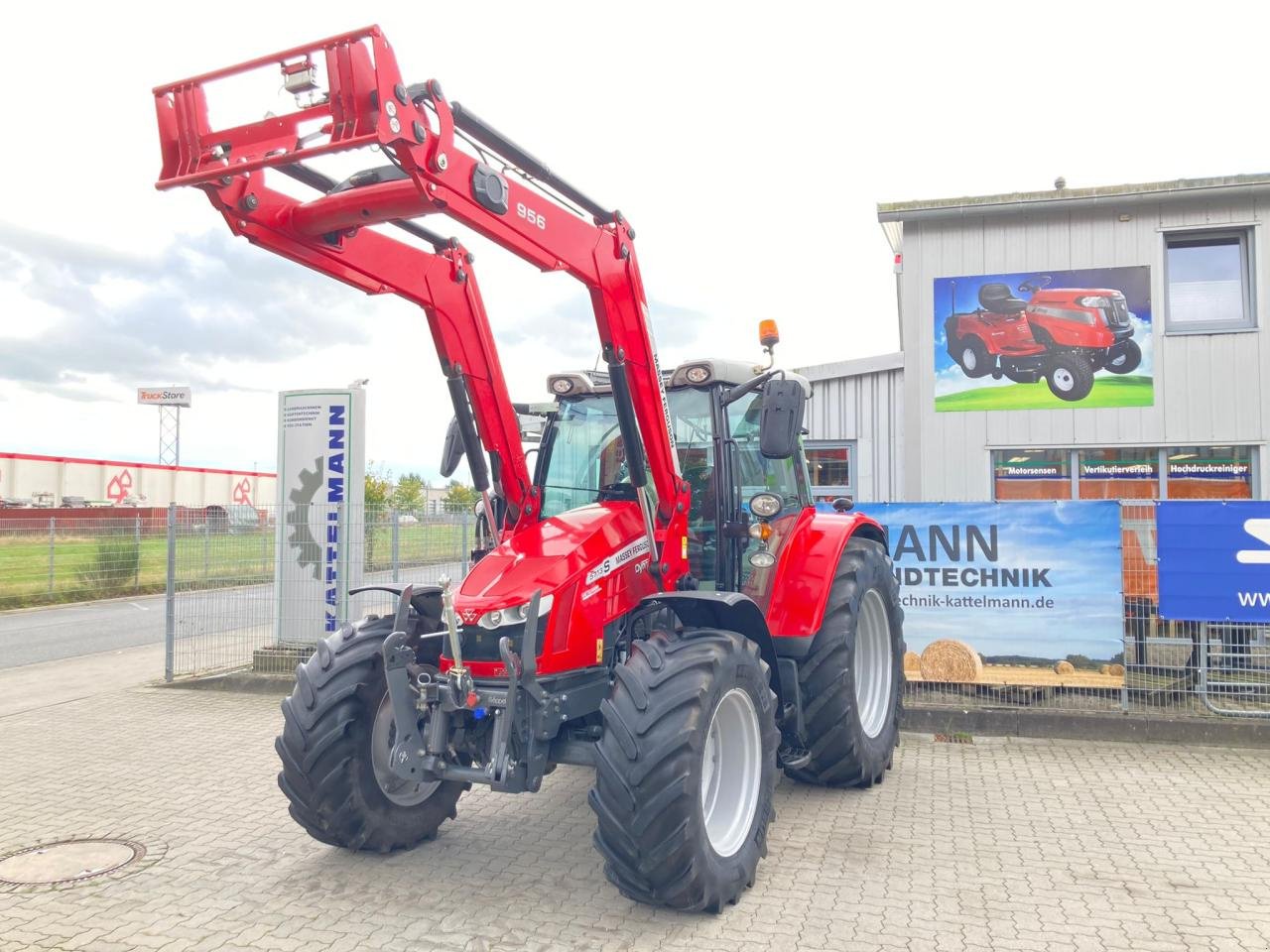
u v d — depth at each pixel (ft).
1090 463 32.19
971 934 11.22
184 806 16.69
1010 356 32.55
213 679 27.71
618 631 13.83
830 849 14.14
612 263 13.56
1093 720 21.08
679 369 15.61
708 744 12.69
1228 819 15.47
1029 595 22.40
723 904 11.90
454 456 15.98
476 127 11.23
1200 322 31.65
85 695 27.09
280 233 11.83
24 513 73.92
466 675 12.17
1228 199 30.86
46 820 15.94
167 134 10.68
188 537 30.07
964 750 20.18
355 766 13.43
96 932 11.59
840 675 16.47
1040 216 32.37
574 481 16.38
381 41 9.70
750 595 15.98
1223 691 21.54
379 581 30.07
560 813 16.14
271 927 11.67
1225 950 10.81
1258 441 30.45
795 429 13.50
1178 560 21.52
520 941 11.16
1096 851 13.99
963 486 32.86
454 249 14.32
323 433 28.40
